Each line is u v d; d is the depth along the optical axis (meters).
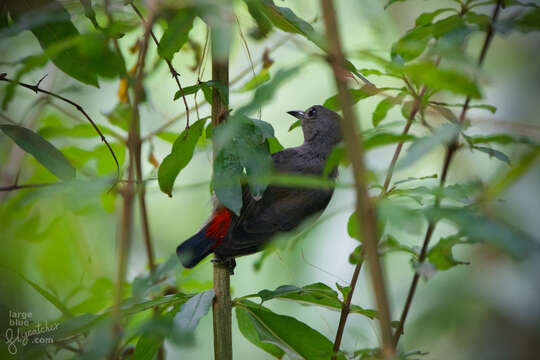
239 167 4.43
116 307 3.22
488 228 2.92
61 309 4.89
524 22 4.40
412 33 4.51
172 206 9.39
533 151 3.43
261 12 4.84
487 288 9.01
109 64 3.80
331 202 8.84
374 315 4.89
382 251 4.75
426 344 8.78
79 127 6.20
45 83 6.87
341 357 4.71
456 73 3.20
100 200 6.29
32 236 6.32
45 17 4.11
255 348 9.18
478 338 8.88
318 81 10.18
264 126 4.56
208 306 4.46
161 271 5.53
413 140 3.15
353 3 4.33
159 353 6.01
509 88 9.59
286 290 4.87
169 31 3.96
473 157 9.18
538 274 8.86
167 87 8.45
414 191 3.96
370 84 4.70
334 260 8.17
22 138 4.40
